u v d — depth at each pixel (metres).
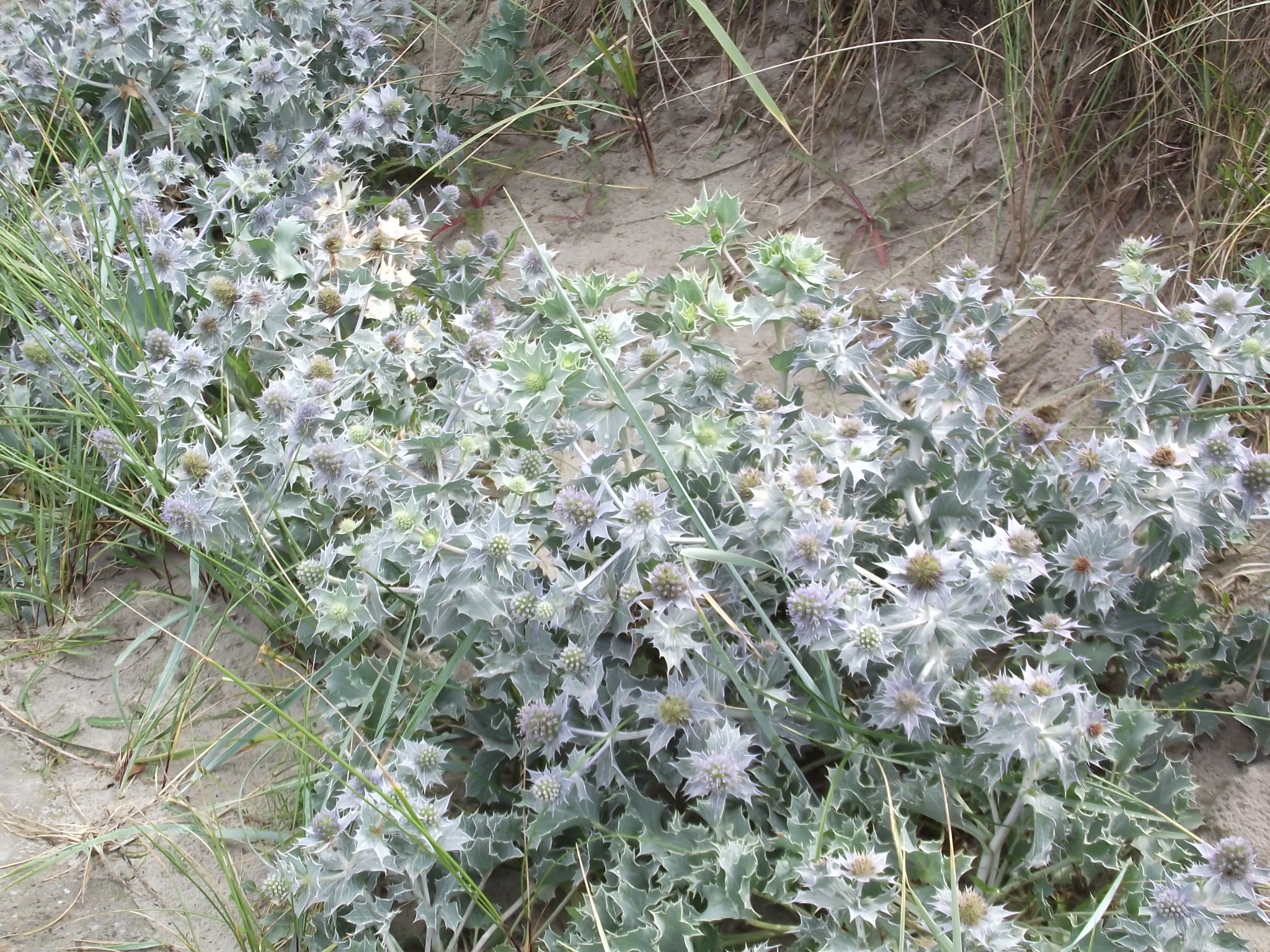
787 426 0.71
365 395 0.78
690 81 1.04
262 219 0.86
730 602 0.62
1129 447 0.66
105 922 0.61
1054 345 0.84
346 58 1.05
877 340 0.78
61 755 0.68
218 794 0.66
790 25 1.01
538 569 0.67
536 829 0.57
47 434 0.82
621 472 0.71
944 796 0.55
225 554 0.69
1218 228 0.82
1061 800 0.56
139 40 0.95
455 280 0.84
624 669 0.62
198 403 0.74
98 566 0.78
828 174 0.96
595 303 0.72
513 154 1.06
